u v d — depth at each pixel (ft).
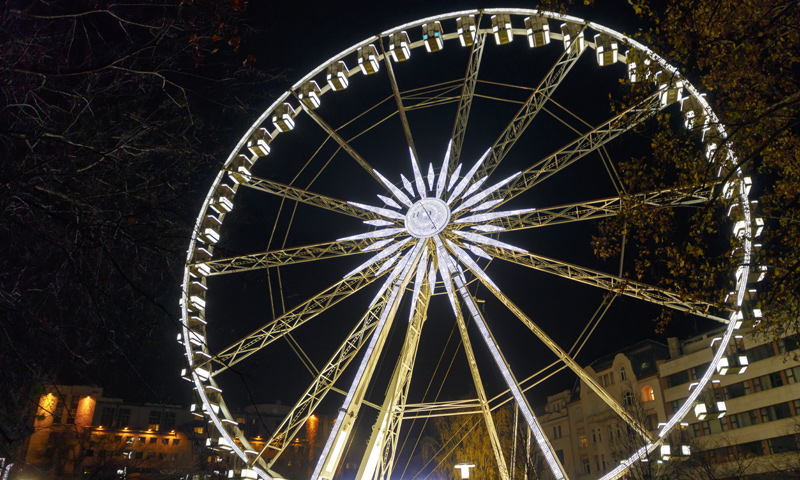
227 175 111.24
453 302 107.65
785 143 57.72
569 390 268.00
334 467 98.78
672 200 63.67
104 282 44.68
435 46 116.26
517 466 196.34
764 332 63.82
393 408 105.19
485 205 109.29
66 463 223.10
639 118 64.03
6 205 39.27
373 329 107.24
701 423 198.49
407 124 116.57
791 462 165.99
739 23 54.70
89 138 43.14
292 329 104.32
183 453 338.95
